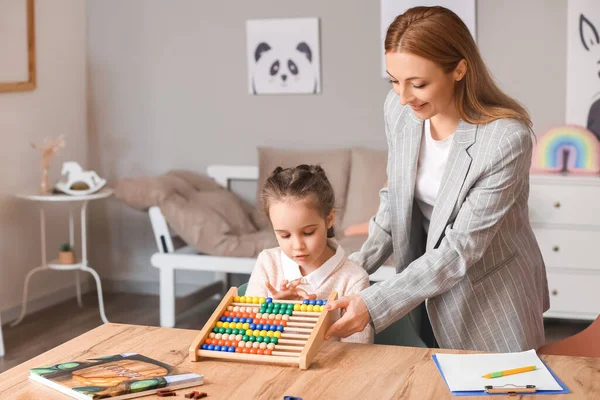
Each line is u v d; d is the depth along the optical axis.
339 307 1.85
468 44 1.91
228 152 5.25
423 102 1.92
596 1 4.58
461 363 1.69
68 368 1.67
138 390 1.54
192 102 5.27
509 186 1.95
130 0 5.30
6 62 4.61
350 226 4.60
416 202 2.22
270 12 5.07
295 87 5.07
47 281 5.07
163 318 4.57
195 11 5.20
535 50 4.70
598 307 4.37
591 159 4.60
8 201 4.68
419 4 4.82
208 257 4.50
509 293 2.07
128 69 5.36
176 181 4.82
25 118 4.81
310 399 1.53
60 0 5.11
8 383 1.62
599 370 1.66
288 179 1.93
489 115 1.96
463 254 1.95
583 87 4.65
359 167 4.80
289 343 1.76
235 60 5.16
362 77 4.96
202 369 1.70
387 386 1.59
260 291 2.11
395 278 1.92
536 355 1.73
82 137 5.39
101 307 4.68
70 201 5.17
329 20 4.98
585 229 4.34
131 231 5.43
